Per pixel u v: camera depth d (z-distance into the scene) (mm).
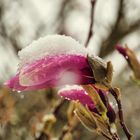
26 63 372
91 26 663
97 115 426
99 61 393
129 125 1307
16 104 989
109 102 425
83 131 1036
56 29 1444
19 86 367
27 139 877
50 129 670
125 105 1278
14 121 875
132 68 554
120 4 1496
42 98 1026
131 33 1482
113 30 1479
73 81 382
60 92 427
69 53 384
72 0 1596
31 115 965
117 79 1264
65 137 634
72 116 631
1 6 1416
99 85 396
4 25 1315
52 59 374
